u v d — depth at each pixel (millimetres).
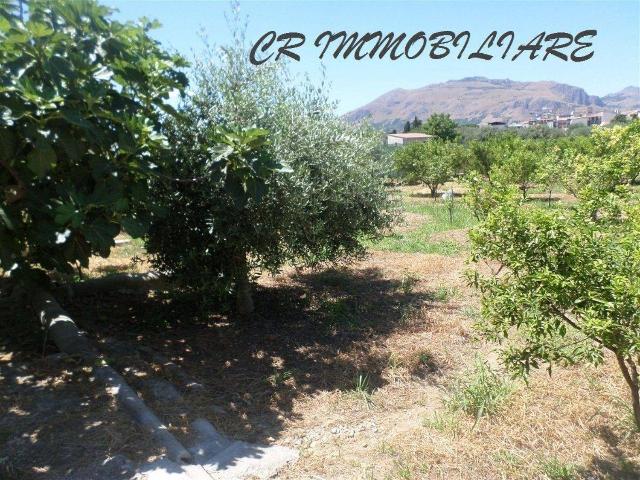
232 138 4000
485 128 71438
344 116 6543
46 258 4465
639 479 2996
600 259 2855
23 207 4137
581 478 3021
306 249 6336
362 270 8836
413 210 17375
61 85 3715
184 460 3252
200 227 5539
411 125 102750
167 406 3977
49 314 5133
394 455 3400
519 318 2955
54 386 4047
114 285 6961
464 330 5832
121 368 4523
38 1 3859
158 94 4746
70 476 3012
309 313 6500
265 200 5066
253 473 3232
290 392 4410
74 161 4324
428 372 4852
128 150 4105
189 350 5234
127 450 3279
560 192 22203
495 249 3186
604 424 3557
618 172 6625
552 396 3943
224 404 4191
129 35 4156
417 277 8289
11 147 3646
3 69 3570
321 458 3416
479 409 3812
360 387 4391
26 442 3309
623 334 2631
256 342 5492
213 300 6352
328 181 5840
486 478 3074
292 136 5605
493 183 4383
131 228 4066
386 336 5707
